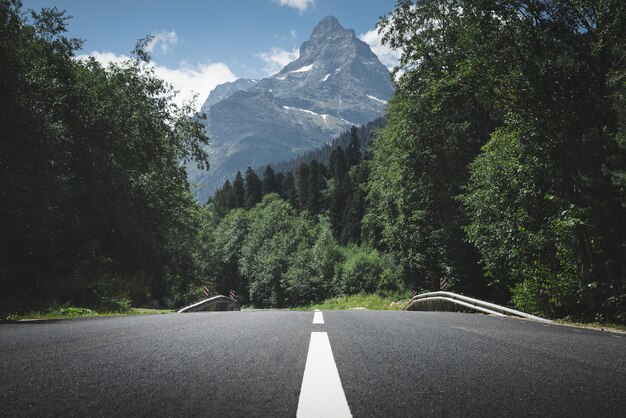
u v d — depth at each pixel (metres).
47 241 15.50
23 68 17.36
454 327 6.37
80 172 23.73
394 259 52.12
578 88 12.69
